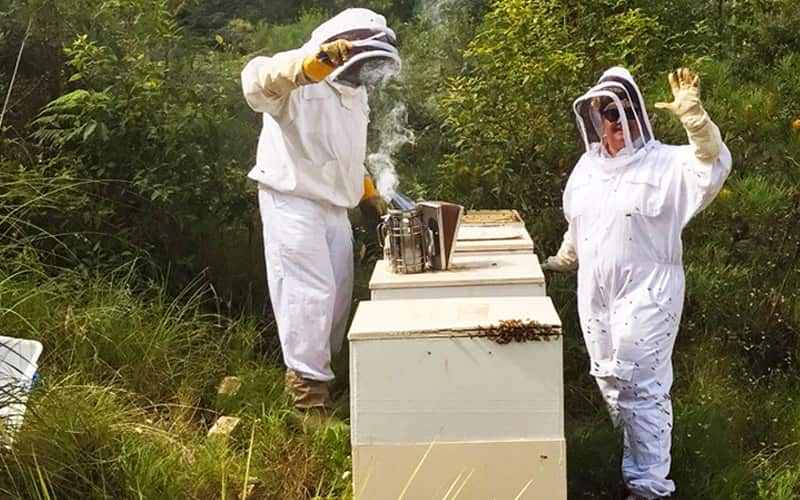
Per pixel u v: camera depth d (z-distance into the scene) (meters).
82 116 5.44
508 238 4.25
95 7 6.07
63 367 4.55
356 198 4.66
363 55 3.93
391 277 3.75
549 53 5.45
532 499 3.12
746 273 5.55
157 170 5.44
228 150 5.76
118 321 4.86
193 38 6.40
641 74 5.86
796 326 5.20
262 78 4.12
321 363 4.52
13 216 5.25
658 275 3.79
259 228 5.81
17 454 3.56
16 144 5.67
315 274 4.45
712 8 8.39
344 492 3.83
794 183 6.57
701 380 4.77
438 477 3.13
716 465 4.12
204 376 4.82
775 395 4.70
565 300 5.38
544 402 3.08
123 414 4.08
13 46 6.05
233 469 3.97
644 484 3.77
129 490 3.64
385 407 3.12
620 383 3.83
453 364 3.09
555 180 5.63
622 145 3.84
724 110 7.17
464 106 5.73
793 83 7.86
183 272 5.54
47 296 4.93
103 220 5.41
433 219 3.80
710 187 3.63
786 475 4.11
